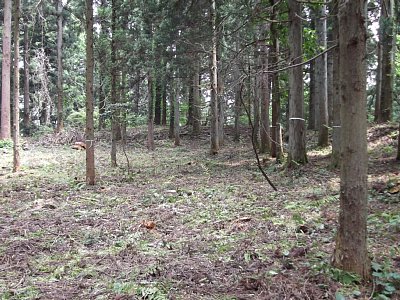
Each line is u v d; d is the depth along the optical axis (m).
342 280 4.06
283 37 12.59
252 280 4.32
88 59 11.63
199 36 16.58
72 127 28.36
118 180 12.66
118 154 20.80
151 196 9.84
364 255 4.15
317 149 16.25
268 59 12.87
